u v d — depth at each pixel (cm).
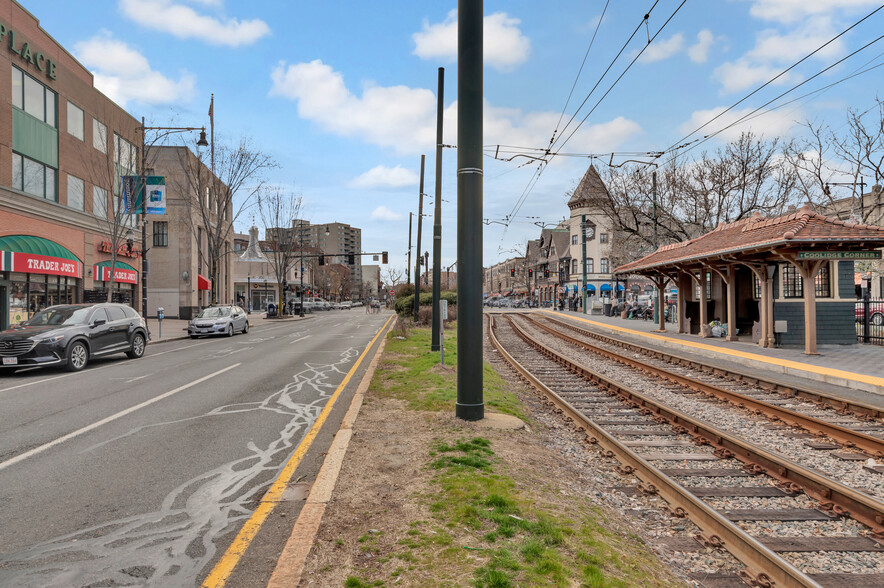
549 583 313
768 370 1319
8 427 744
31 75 2292
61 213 2475
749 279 2133
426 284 5069
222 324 2550
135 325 1636
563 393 1038
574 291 6850
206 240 4662
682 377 1144
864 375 1111
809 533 436
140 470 555
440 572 327
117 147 3062
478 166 711
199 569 350
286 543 380
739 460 609
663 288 2539
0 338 1259
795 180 2905
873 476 568
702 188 3127
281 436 684
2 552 374
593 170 3494
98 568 351
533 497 454
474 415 713
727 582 363
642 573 349
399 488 476
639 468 572
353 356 1614
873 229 1419
